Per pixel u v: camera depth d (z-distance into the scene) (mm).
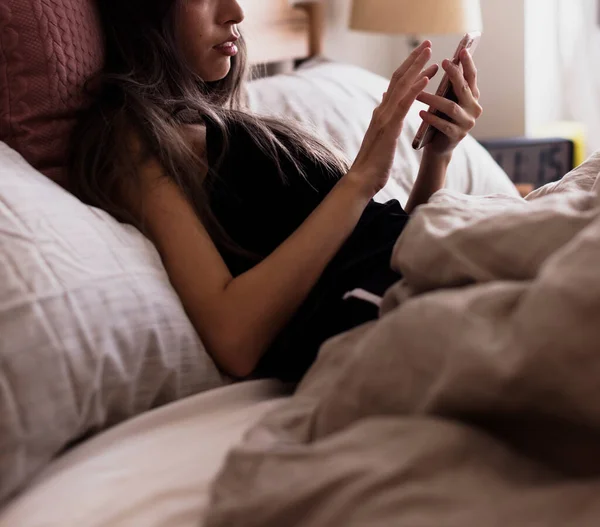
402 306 664
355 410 653
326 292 985
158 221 1008
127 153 1049
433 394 580
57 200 881
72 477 725
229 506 603
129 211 1038
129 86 1116
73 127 1108
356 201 1021
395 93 1070
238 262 1070
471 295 615
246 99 1424
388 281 971
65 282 780
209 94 1330
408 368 624
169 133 1067
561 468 560
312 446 610
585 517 465
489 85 2768
